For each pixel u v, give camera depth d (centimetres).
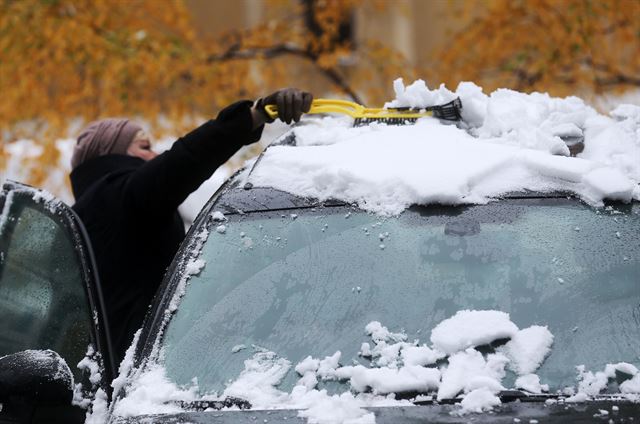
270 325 677
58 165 1912
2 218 890
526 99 886
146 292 953
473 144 761
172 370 662
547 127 819
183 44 2039
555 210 715
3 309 866
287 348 662
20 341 822
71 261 792
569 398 610
